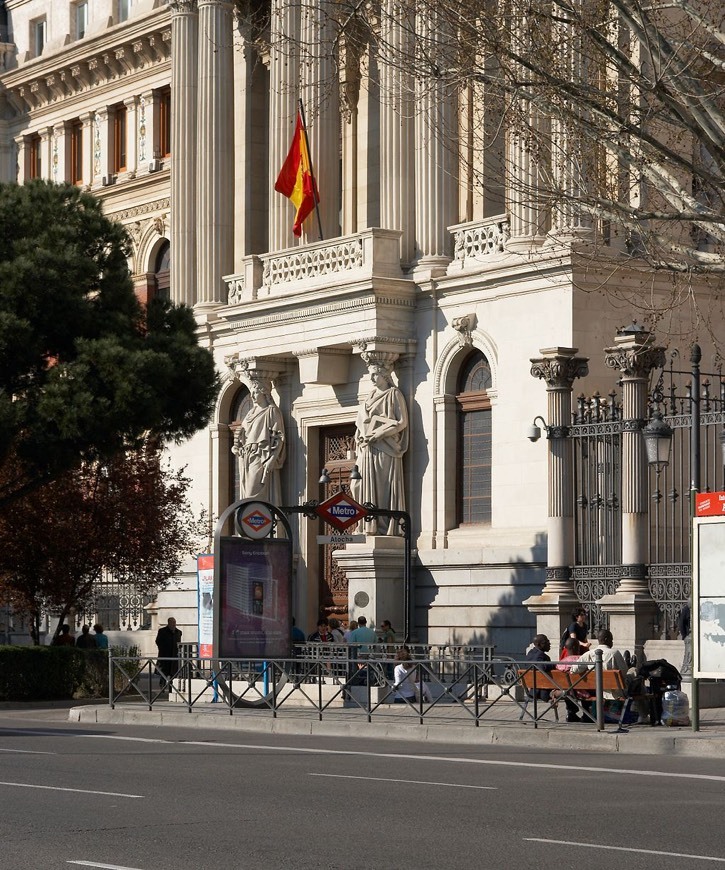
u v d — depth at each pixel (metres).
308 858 13.02
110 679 33.28
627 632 31.33
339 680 32.03
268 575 33.19
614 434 32.53
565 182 27.20
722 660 24.78
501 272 40.31
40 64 60.50
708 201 29.80
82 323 38.84
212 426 48.91
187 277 51.03
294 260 45.34
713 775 20.20
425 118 41.53
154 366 38.28
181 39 51.53
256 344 46.25
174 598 49.22
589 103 24.02
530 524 39.56
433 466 42.16
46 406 37.31
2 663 39.25
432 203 42.94
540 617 33.41
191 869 12.45
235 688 34.31
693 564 25.16
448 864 12.77
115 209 58.28
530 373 37.38
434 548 41.78
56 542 41.94
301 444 46.09
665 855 13.26
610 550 32.81
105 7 59.28
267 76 50.97
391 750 24.36
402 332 42.75
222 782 18.92
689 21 27.77
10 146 63.59
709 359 39.69
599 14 24.73
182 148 51.41
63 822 15.06
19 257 37.97
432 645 34.28
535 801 17.09
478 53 24.67
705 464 34.44
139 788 18.16
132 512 42.75
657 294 39.22
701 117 24.02
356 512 36.53
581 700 26.97
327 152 46.72
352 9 26.31
